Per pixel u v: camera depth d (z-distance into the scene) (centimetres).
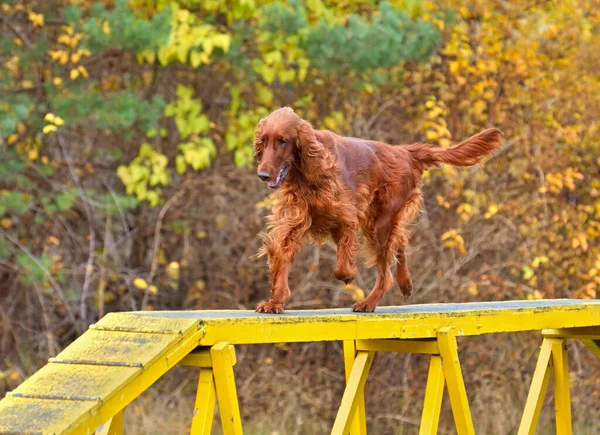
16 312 1262
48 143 1252
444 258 1184
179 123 1184
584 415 1180
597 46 1287
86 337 515
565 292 1204
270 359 1166
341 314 587
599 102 1263
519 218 1205
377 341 668
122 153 1274
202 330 509
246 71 1227
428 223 1188
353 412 654
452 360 623
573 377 1198
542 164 1218
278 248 588
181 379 1241
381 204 659
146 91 1290
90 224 1209
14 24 1215
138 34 1111
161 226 1273
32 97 1199
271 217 605
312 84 1257
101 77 1264
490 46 1234
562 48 1292
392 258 661
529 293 1161
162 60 1143
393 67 1228
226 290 1241
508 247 1213
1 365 1210
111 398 455
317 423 1140
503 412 1148
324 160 582
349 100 1262
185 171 1284
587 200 1266
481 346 1171
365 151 643
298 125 577
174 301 1279
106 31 1114
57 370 481
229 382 514
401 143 1257
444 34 1264
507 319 669
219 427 1133
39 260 1167
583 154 1273
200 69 1270
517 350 1178
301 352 1202
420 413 1159
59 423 428
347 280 601
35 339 1233
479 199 1180
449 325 630
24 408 445
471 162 707
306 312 617
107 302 1273
